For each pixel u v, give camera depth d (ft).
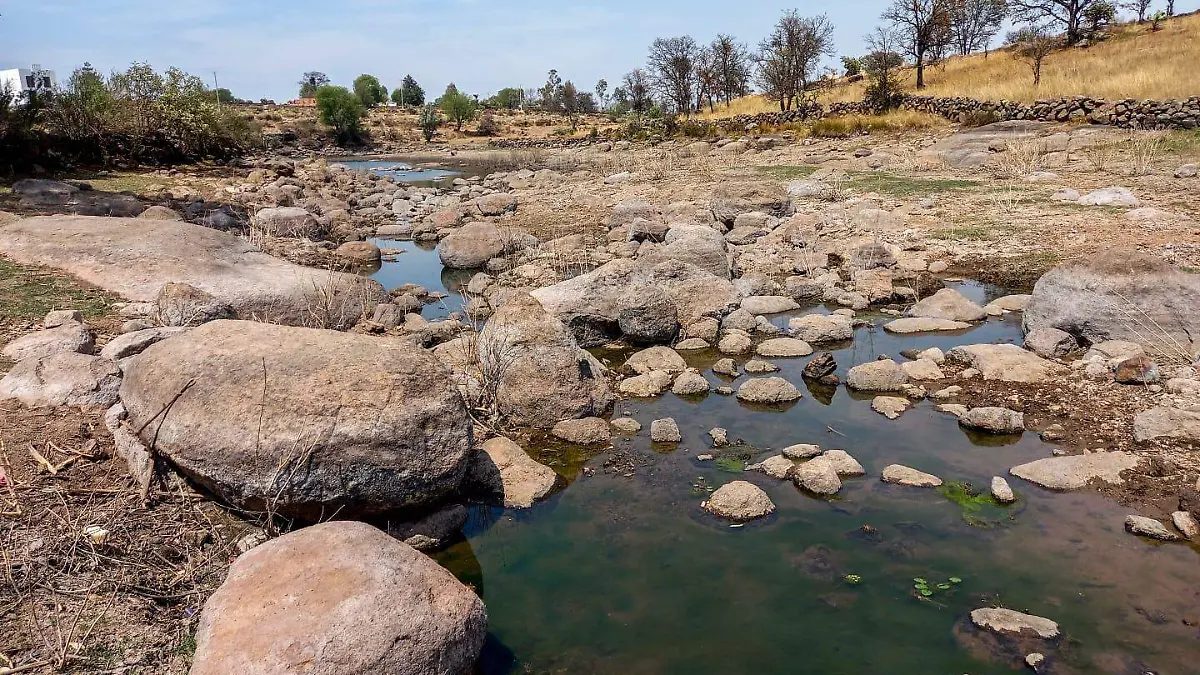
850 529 15.05
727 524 15.44
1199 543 14.01
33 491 14.19
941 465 17.33
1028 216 39.11
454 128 180.04
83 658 11.06
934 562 13.93
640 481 17.30
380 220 53.47
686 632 12.52
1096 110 70.28
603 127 168.86
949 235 37.19
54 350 19.63
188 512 14.38
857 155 69.36
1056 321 23.25
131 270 27.37
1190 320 21.26
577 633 12.59
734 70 157.07
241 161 84.48
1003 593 13.02
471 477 16.76
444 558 14.73
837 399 21.22
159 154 75.41
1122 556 13.80
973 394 20.68
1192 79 71.82
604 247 39.50
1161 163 49.49
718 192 46.19
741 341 25.20
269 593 10.60
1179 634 11.89
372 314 28.30
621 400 21.74
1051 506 15.46
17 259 29.09
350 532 11.85
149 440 14.51
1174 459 16.55
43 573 12.50
